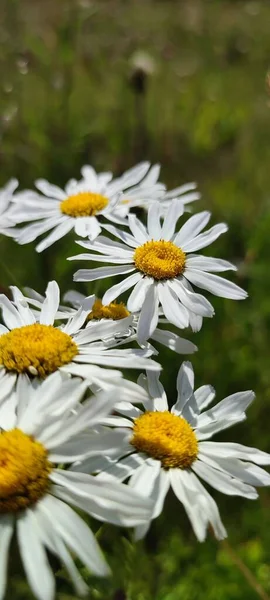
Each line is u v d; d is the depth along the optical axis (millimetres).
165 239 251
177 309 235
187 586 287
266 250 366
